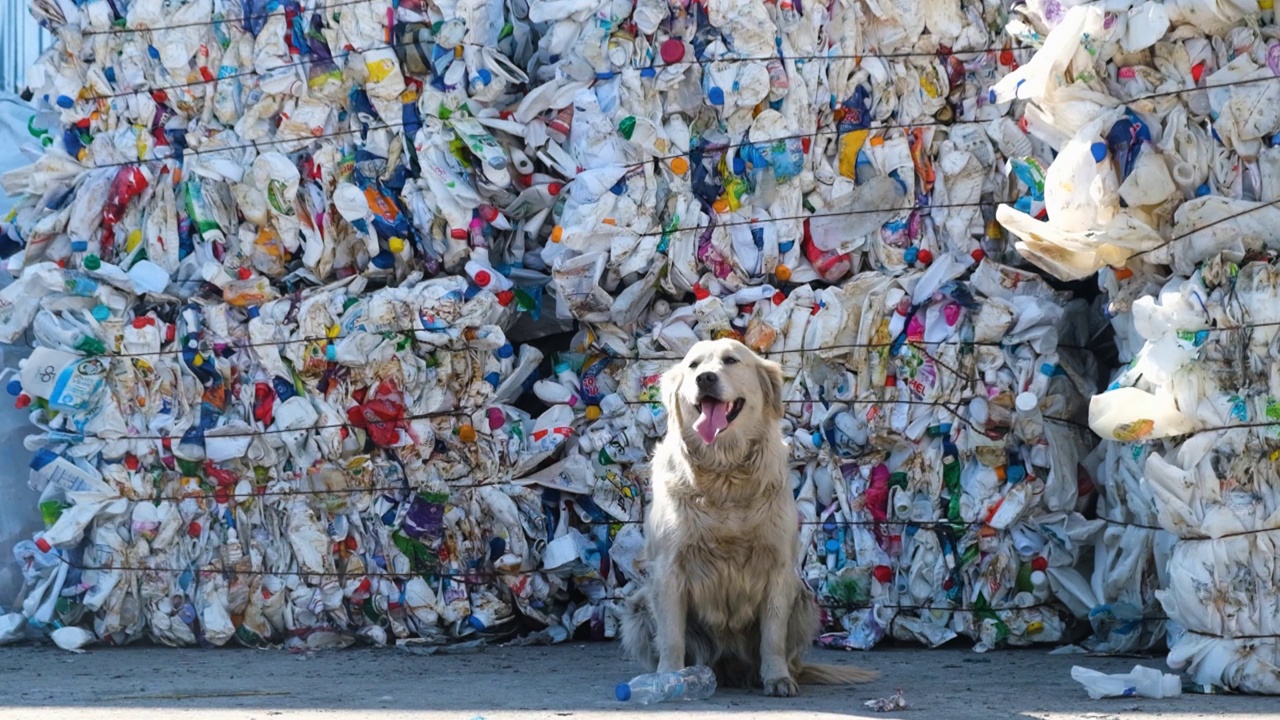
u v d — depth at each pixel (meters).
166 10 6.38
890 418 5.84
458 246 6.16
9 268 6.52
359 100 6.30
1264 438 4.48
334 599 6.10
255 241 6.33
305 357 6.13
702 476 4.80
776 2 6.05
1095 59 4.88
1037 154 5.95
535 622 6.28
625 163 6.04
